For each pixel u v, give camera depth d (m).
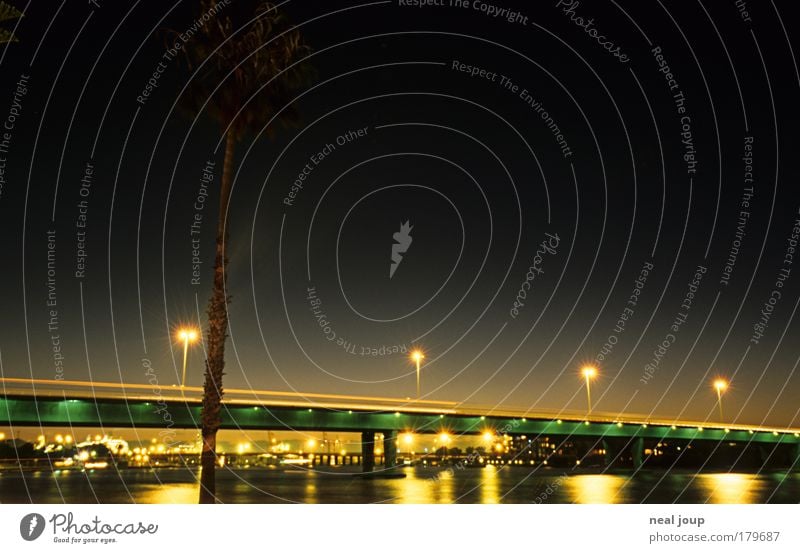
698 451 125.50
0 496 53.06
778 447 124.56
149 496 55.72
